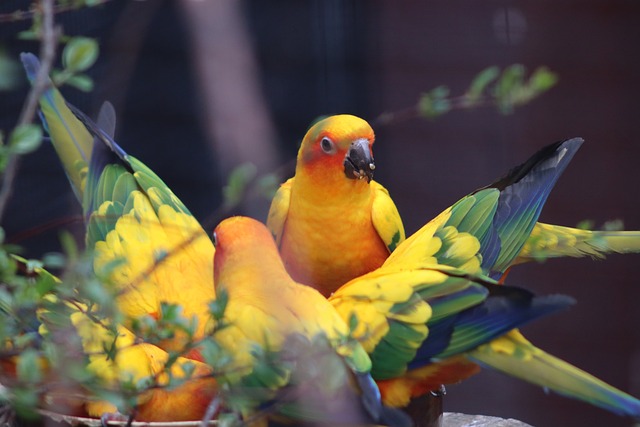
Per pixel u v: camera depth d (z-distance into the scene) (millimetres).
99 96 7652
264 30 10266
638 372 12383
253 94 4316
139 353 5293
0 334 3711
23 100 9016
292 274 7359
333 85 10445
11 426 4930
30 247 9344
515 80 4578
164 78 9945
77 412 5402
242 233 5926
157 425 4949
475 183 11477
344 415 5203
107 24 8453
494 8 11188
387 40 10773
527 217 6617
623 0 11680
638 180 12062
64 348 3928
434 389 6113
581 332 12531
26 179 9297
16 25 8961
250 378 4859
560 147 6852
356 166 6789
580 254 7398
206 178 10125
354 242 7133
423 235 6516
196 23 4309
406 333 5680
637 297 12414
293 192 7223
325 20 10422
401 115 6859
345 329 5500
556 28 11617
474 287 5699
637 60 11719
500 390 12031
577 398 5344
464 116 11484
